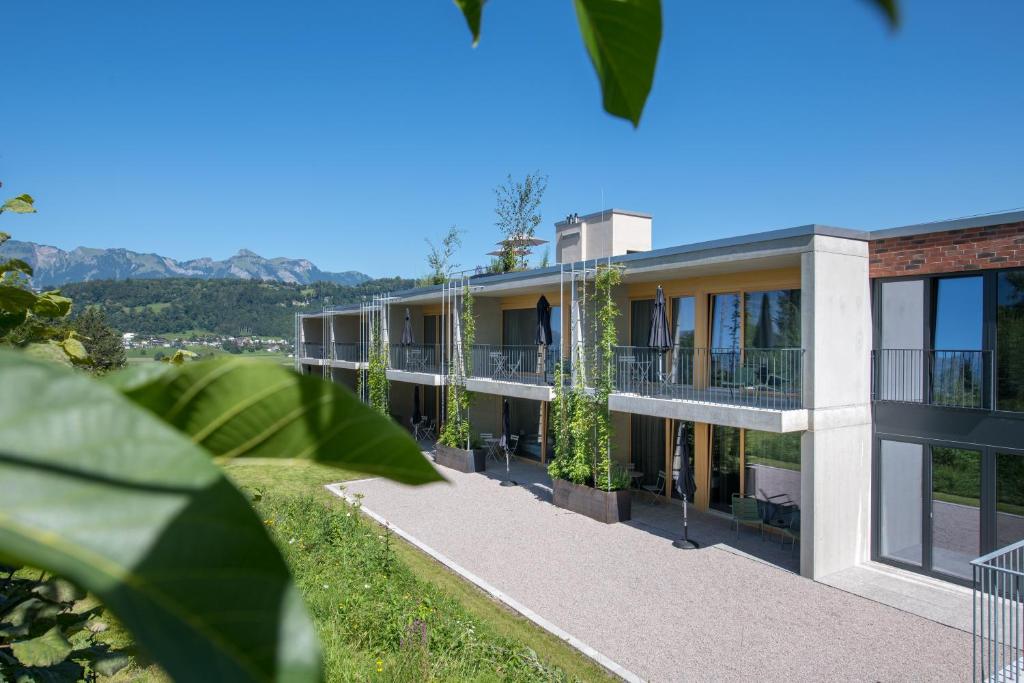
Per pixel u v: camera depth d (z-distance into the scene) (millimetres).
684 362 14984
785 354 12844
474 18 646
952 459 10625
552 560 11656
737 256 11727
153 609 324
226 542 352
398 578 10219
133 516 341
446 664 7449
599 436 14312
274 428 496
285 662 336
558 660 8133
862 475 11344
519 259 35594
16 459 343
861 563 11328
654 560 11609
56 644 2959
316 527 12148
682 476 12391
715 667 8008
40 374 368
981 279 10320
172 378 463
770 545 12328
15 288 2902
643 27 546
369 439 493
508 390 17516
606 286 14352
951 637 8680
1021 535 9836
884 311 11414
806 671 7898
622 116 592
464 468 19000
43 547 317
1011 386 9977
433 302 24016
